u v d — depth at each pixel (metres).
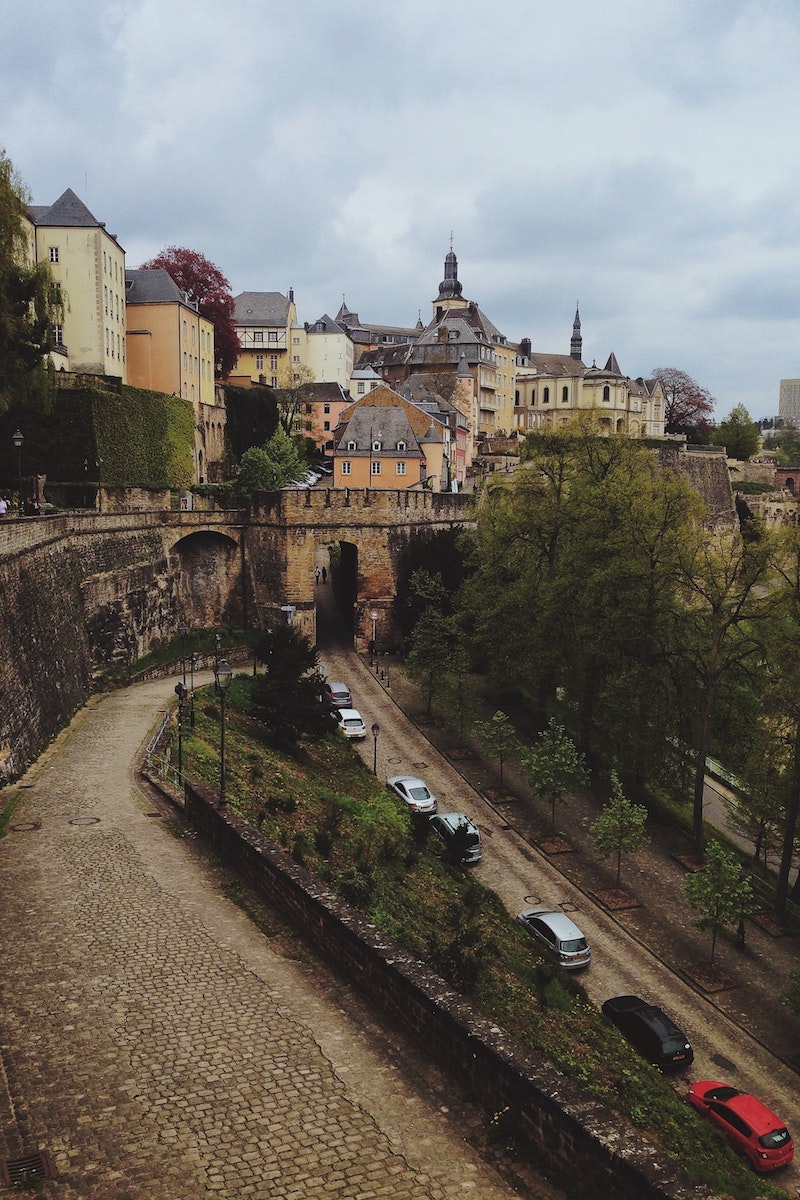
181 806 26.98
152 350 78.25
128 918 19.73
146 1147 12.78
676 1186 10.91
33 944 18.36
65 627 39.97
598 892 36.03
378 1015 16.50
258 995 16.94
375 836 31.19
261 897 21.12
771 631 39.34
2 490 52.06
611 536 45.09
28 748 31.42
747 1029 28.36
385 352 159.50
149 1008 16.30
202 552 63.59
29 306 49.97
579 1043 21.33
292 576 64.38
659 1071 22.69
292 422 112.06
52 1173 12.20
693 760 46.28
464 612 54.47
